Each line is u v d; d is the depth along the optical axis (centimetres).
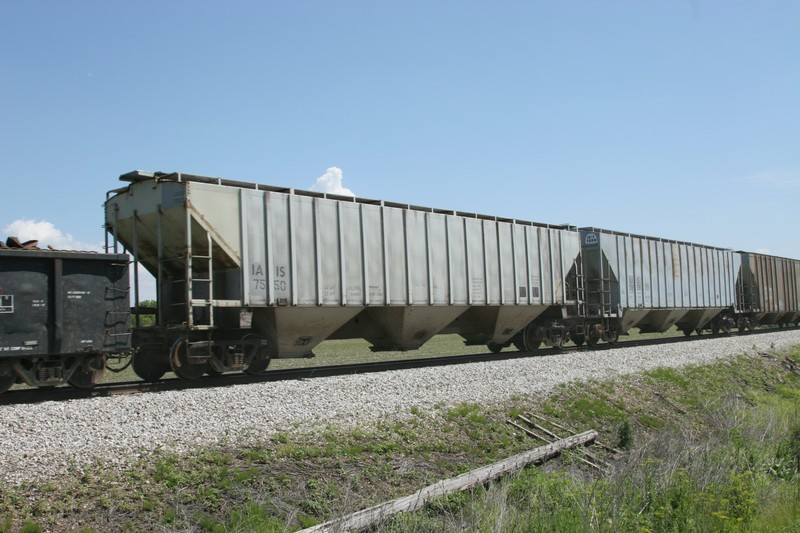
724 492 987
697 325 3809
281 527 834
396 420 1315
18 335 1254
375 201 2006
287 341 1809
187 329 1527
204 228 1564
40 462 905
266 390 1364
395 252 2005
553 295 2584
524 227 2477
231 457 1023
